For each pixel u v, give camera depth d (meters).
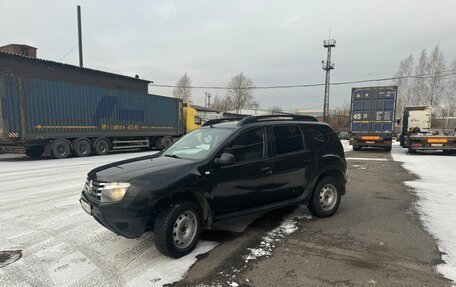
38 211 5.51
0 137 12.97
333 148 5.48
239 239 4.23
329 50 45.12
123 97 18.06
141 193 3.38
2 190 7.24
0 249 3.88
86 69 23.09
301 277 3.19
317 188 5.14
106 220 3.45
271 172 4.52
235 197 4.14
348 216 5.31
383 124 18.86
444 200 6.39
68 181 8.41
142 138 19.86
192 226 3.80
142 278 3.16
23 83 13.36
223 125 4.76
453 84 46.72
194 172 3.75
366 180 8.84
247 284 3.05
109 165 4.20
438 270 3.31
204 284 3.05
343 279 3.14
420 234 4.39
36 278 3.15
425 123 23.72
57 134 14.70
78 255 3.71
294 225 4.82
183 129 23.34
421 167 11.67
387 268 3.37
